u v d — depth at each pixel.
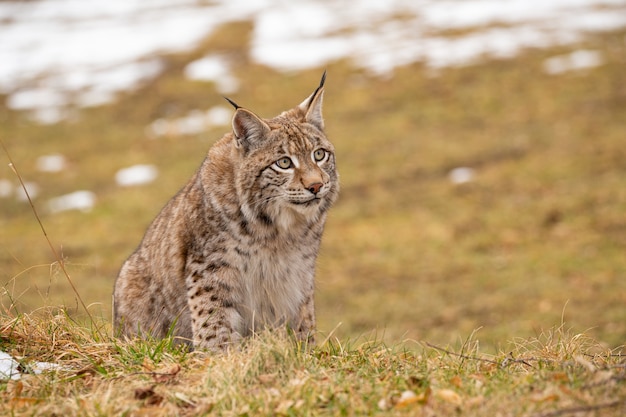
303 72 96.62
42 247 55.94
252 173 15.88
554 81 84.25
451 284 44.28
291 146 16.16
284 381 12.28
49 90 99.94
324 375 12.45
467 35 103.94
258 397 11.60
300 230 16.47
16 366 13.38
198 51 108.38
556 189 58.22
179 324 16.73
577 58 90.00
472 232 52.66
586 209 53.81
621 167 60.69
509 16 110.81
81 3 138.75
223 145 16.72
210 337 15.79
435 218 56.03
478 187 60.97
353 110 83.69
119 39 117.19
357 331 37.28
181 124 85.44
